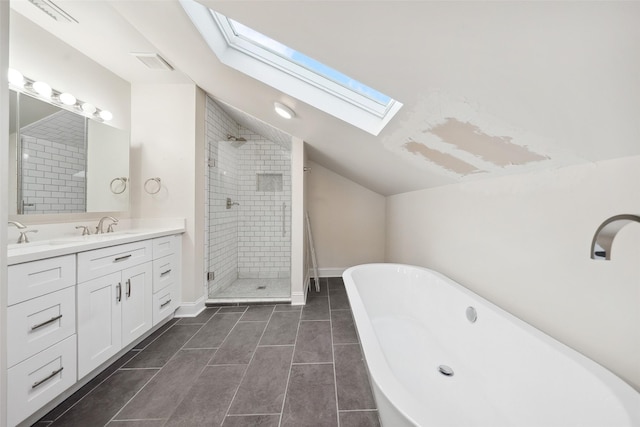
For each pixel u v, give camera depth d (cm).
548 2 52
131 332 188
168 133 260
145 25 155
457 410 120
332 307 279
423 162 177
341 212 390
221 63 172
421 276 216
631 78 58
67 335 140
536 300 116
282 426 127
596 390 78
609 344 86
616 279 84
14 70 166
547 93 74
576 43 57
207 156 288
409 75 100
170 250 239
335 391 151
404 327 206
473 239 166
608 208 85
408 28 78
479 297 149
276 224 372
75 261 145
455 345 162
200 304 273
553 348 95
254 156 367
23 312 119
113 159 235
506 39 66
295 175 287
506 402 114
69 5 162
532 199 118
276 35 110
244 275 372
